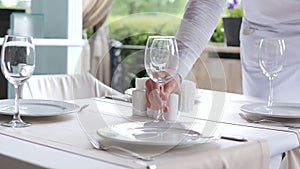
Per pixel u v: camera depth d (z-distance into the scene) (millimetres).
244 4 2100
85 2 3965
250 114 1477
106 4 4000
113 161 924
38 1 3260
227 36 3807
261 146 1107
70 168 878
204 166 968
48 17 3211
